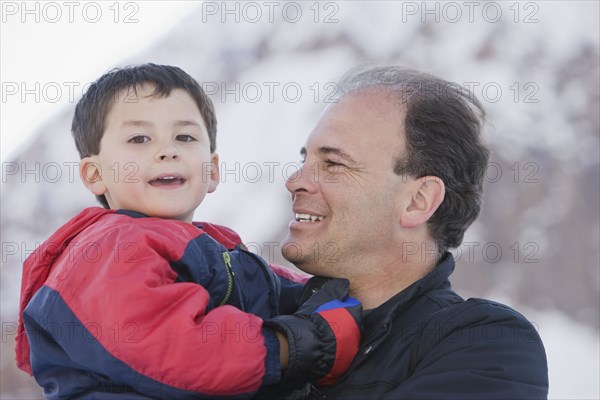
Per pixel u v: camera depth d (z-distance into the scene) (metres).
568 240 7.50
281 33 9.70
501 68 9.09
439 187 2.32
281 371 1.93
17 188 7.89
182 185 2.26
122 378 1.83
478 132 2.44
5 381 5.91
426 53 9.13
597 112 8.43
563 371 6.38
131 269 1.91
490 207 7.71
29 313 1.97
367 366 2.04
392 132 2.31
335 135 2.32
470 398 1.87
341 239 2.27
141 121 2.23
